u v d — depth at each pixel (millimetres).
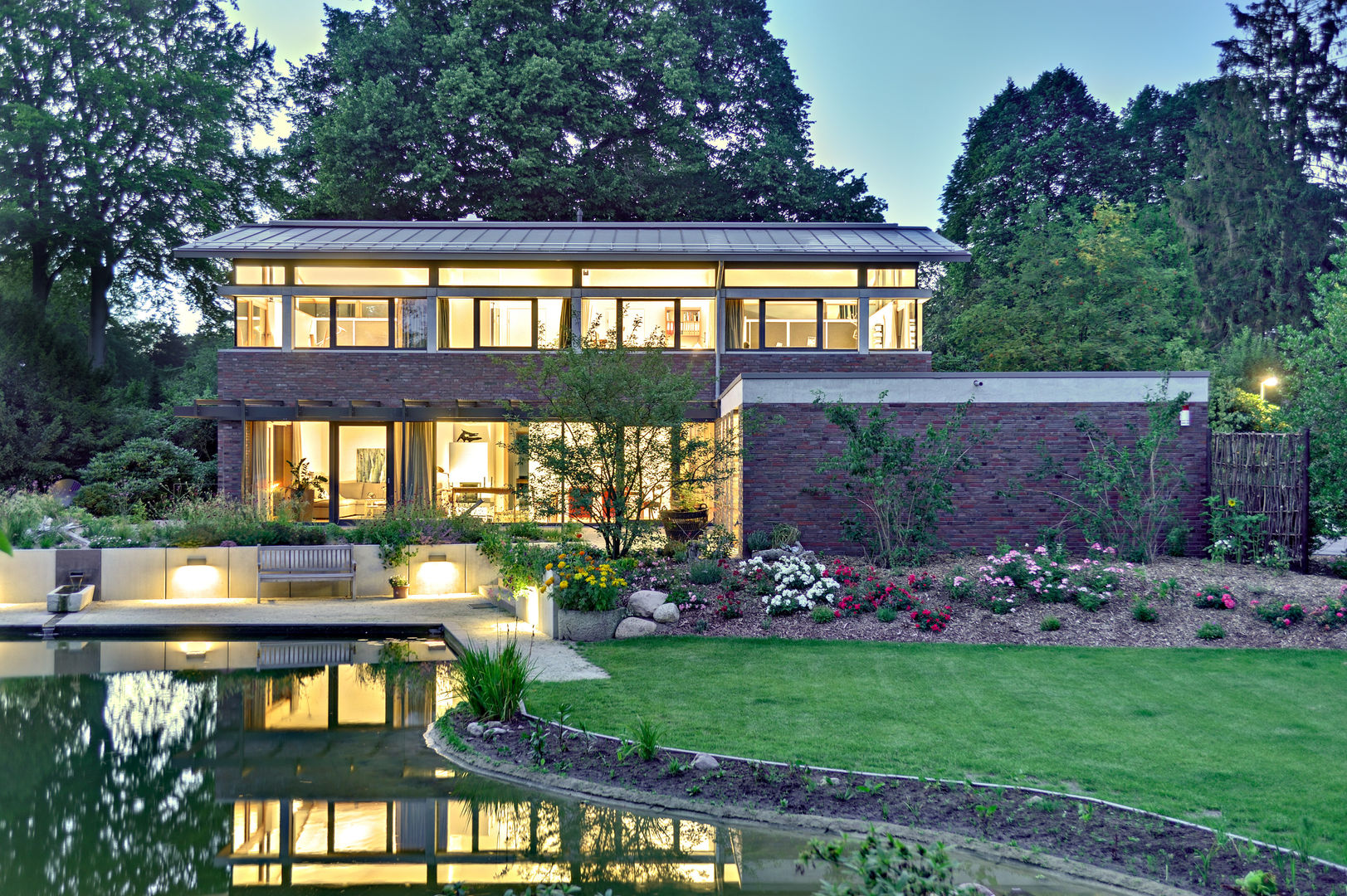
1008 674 9203
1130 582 12117
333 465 21484
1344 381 14039
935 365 29469
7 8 28078
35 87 29641
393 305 21703
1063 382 14891
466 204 32156
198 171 31719
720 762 6781
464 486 21141
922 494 13805
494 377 21703
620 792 6344
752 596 12445
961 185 43062
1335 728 7340
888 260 21562
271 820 6086
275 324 21531
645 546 13883
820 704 8203
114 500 22469
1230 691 8445
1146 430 14844
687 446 13742
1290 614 10688
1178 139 42781
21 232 28906
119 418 27109
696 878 5203
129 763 7207
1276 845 5156
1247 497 13984
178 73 29922
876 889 4230
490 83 29641
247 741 7777
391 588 14453
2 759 7285
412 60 31922
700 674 9383
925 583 12156
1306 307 35656
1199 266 38250
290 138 35031
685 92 31969
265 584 14086
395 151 31000
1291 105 38281
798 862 5328
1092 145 39250
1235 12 39594
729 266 21844
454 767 7090
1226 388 25797
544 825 5988
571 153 32094
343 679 10023
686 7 36188
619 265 22031
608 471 13797
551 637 11289
